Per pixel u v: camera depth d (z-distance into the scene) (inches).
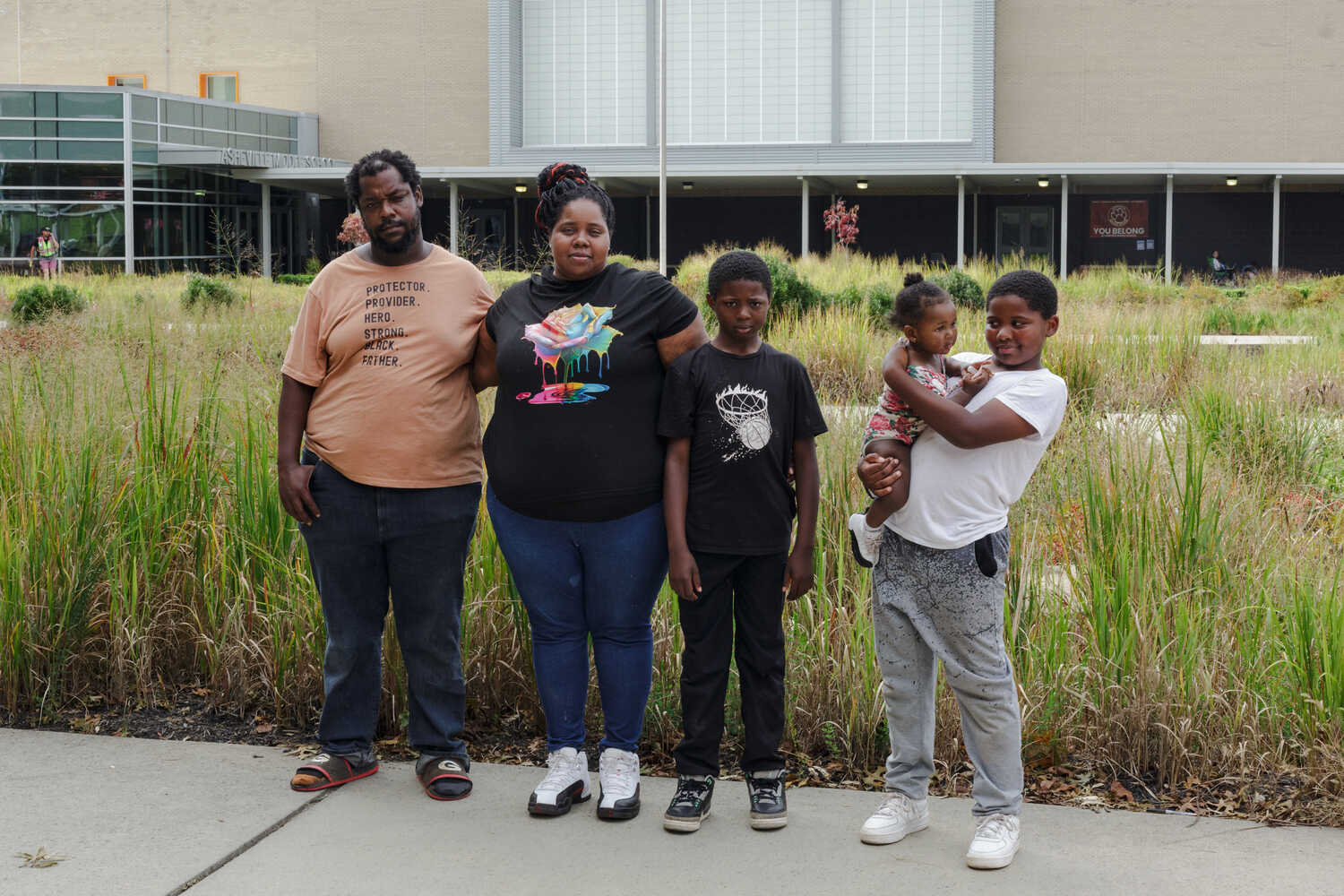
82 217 1282.0
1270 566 187.2
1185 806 145.3
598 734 170.1
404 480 148.4
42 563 183.9
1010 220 1459.2
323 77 1590.8
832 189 1465.3
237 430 207.3
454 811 144.8
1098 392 345.4
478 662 173.6
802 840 136.2
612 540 142.2
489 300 154.7
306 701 174.6
